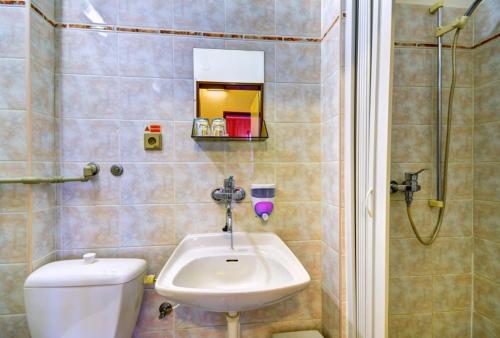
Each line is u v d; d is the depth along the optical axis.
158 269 1.05
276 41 1.10
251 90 1.09
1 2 0.87
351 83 0.90
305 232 1.11
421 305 1.06
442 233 1.07
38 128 0.91
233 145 1.09
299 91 1.11
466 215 1.08
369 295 0.83
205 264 0.96
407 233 1.05
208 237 1.05
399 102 1.03
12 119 0.87
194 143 1.07
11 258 0.87
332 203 1.00
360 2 0.87
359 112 0.89
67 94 1.00
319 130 1.12
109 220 1.03
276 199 1.11
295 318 1.10
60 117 1.00
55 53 1.00
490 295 1.02
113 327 0.85
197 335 1.07
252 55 1.09
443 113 1.05
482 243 1.05
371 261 0.82
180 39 1.06
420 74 1.03
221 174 1.08
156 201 1.05
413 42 1.03
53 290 0.83
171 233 1.05
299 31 1.11
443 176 1.05
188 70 1.06
